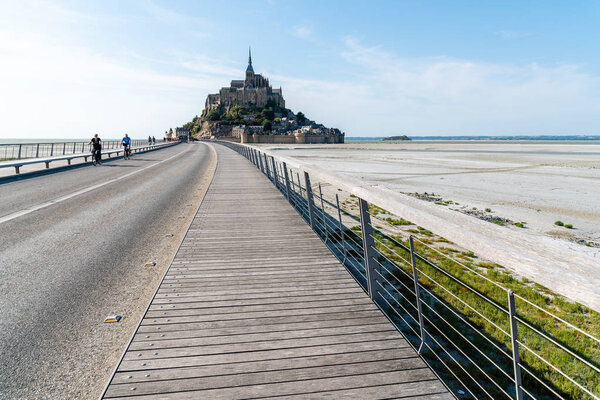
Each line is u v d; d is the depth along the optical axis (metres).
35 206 8.72
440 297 4.65
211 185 12.20
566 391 2.85
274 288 3.75
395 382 2.28
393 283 5.05
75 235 6.22
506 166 38.12
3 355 2.71
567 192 19.39
